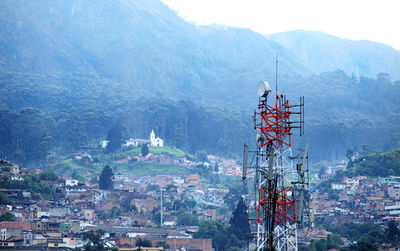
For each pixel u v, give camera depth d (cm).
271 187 7944
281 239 8112
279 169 8088
